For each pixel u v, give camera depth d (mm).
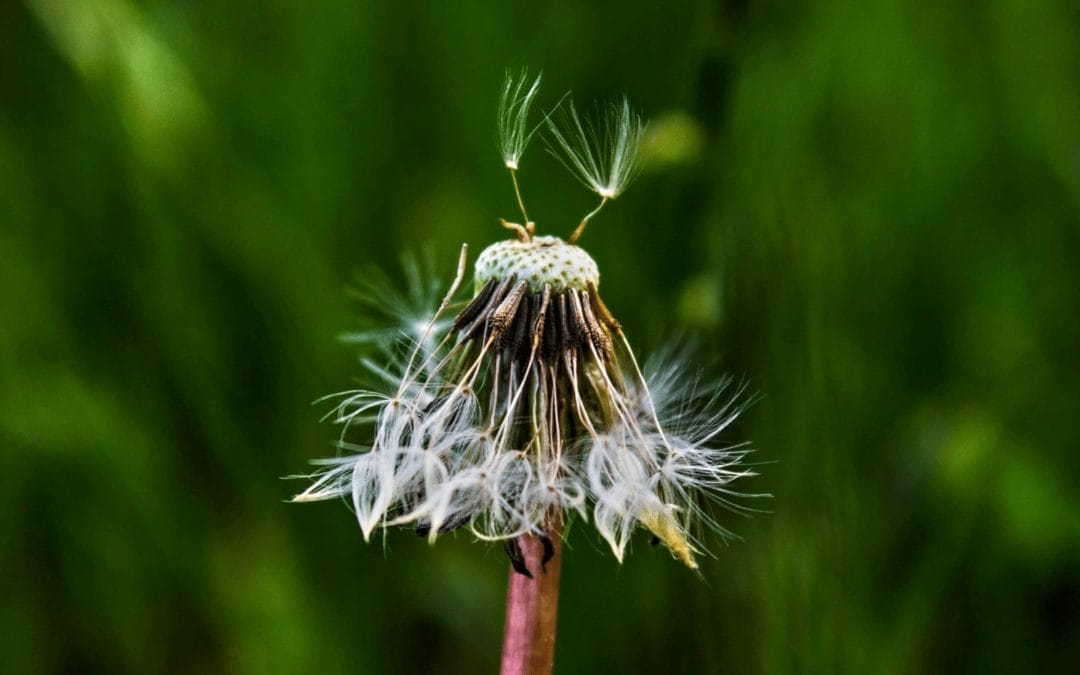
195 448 315
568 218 300
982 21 337
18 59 343
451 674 308
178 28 352
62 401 305
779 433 257
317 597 297
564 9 322
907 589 277
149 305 319
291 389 316
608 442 214
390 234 334
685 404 230
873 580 271
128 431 306
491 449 214
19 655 304
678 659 264
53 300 322
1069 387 301
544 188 317
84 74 316
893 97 329
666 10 308
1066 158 326
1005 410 294
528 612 216
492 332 214
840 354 279
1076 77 336
